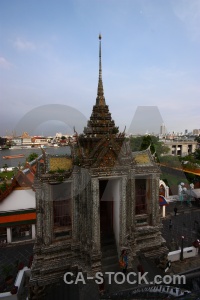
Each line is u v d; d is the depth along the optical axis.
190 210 36.66
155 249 21.31
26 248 25.56
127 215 19.50
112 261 18.44
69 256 18.69
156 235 21.41
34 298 16.06
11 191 26.05
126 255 17.64
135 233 20.11
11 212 26.05
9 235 26.44
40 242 18.19
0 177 38.50
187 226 30.91
